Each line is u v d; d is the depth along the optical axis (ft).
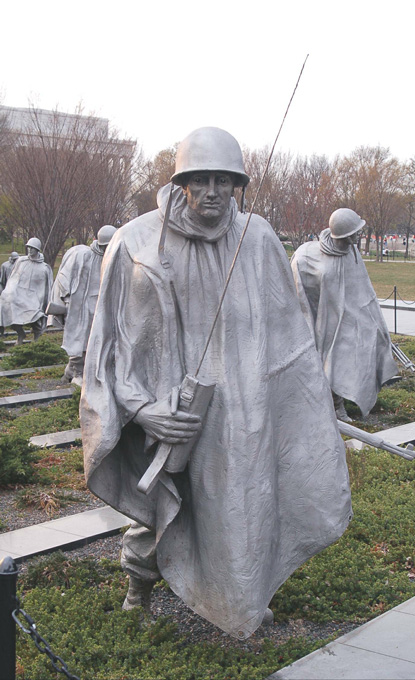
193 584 16.07
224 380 15.60
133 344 15.92
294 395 16.67
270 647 17.16
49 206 112.06
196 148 14.89
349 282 41.01
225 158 14.89
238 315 15.89
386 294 130.31
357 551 23.29
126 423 15.76
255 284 16.11
